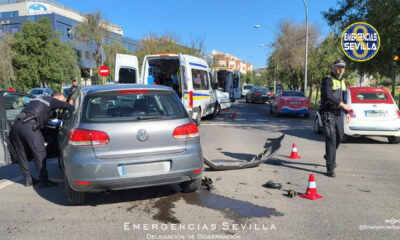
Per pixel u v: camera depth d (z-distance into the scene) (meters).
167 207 4.23
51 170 6.34
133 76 13.39
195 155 4.23
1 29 61.28
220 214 3.98
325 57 28.80
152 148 4.00
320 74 28.97
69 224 3.74
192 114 12.22
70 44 45.62
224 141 9.48
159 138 4.04
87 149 3.82
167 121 4.12
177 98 4.53
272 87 55.62
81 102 4.16
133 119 4.02
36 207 4.30
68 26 61.31
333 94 5.52
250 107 26.12
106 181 3.83
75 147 3.84
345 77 28.66
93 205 4.34
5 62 33.06
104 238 3.38
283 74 40.84
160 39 50.59
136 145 3.93
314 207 4.21
